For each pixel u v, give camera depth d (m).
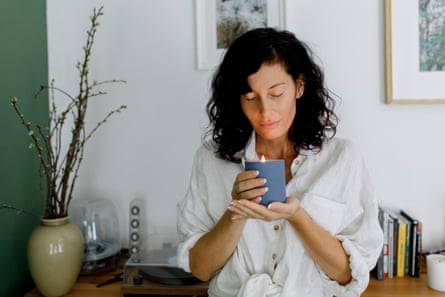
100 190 1.60
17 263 1.36
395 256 1.36
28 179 1.43
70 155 1.31
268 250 0.90
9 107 1.30
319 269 0.90
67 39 1.57
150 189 1.58
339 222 0.89
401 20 1.44
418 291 1.26
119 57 1.56
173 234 1.51
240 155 0.96
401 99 1.45
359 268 0.84
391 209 1.49
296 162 0.93
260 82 0.79
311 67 0.87
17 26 1.36
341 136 1.49
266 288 0.86
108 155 1.59
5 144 1.28
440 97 1.44
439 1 1.42
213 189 0.97
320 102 0.91
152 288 1.25
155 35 1.54
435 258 1.32
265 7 1.48
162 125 1.56
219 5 1.50
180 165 1.56
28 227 1.43
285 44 0.81
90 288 1.31
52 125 1.58
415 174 1.48
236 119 0.93
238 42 0.83
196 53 1.52
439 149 1.47
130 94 1.56
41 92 1.52
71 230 1.26
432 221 1.48
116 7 1.55
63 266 1.23
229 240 0.87
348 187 0.89
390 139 1.48
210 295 1.00
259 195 0.73
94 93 1.57
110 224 1.51
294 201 0.78
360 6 1.45
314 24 1.47
